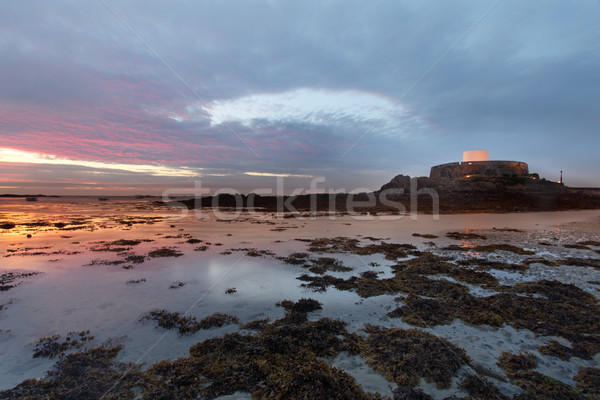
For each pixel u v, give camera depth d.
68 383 4.18
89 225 21.25
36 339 5.45
